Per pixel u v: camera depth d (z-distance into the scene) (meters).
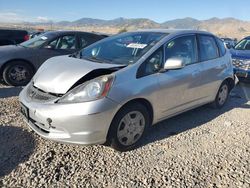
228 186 3.38
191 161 3.89
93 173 3.52
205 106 6.22
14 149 3.96
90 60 4.44
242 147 4.37
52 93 3.77
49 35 8.31
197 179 3.49
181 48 4.84
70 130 3.55
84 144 3.62
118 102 3.70
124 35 5.18
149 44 4.51
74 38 8.48
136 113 4.02
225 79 5.96
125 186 3.30
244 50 9.13
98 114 3.54
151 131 4.80
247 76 8.30
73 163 3.71
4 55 7.41
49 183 3.28
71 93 3.61
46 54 7.92
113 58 4.45
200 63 5.17
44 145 4.11
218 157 4.03
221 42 6.06
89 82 3.63
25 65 7.68
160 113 4.43
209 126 5.15
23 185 3.22
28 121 4.01
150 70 4.21
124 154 4.00
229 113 5.91
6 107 5.60
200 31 5.47
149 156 3.97
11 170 3.48
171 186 3.33
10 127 4.64
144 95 4.02
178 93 4.65
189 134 4.75
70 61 4.32
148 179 3.45
